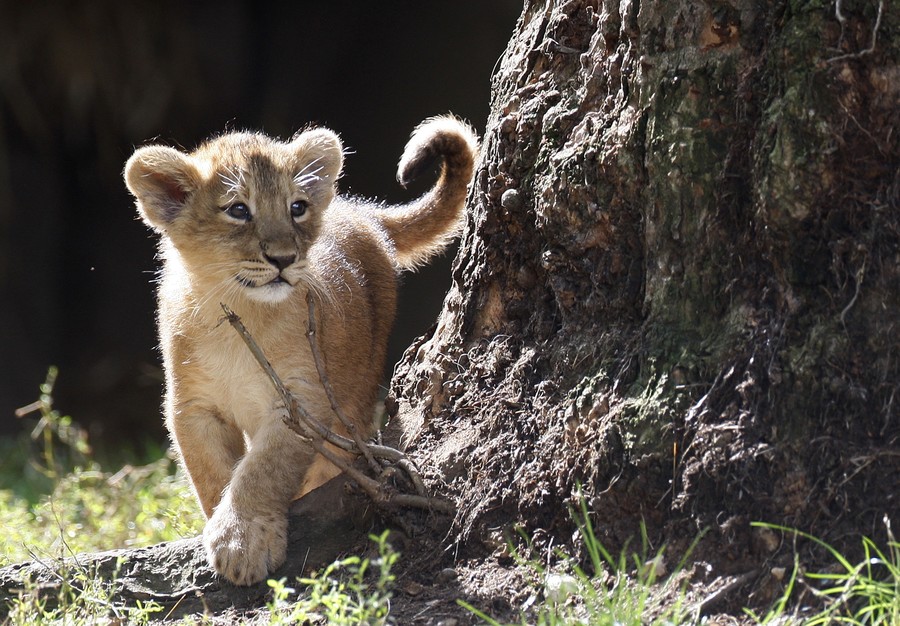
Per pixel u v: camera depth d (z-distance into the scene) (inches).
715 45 270.5
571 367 297.4
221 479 369.4
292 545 312.0
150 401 963.3
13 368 977.5
